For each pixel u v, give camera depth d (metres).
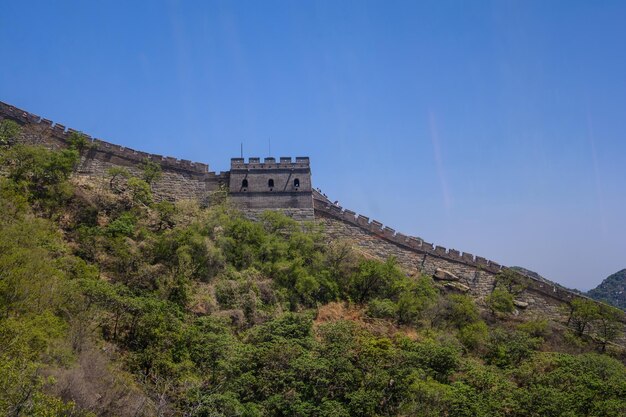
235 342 46.47
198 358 43.75
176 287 51.06
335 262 63.03
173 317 45.91
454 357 48.59
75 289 43.09
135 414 36.69
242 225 62.31
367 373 44.97
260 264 59.59
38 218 53.81
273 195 70.31
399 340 51.22
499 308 65.50
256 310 53.16
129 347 43.31
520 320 65.50
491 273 69.44
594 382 46.69
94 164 67.50
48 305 39.84
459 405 42.41
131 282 50.84
